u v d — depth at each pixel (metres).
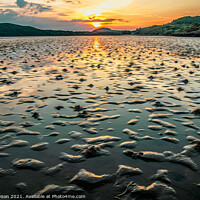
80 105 4.95
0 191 2.12
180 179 2.30
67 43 35.66
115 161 2.67
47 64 11.85
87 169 2.50
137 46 28.25
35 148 3.00
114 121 4.00
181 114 4.35
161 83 7.27
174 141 3.20
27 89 6.45
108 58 14.95
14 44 31.61
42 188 2.17
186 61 12.95
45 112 4.48
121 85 7.02
